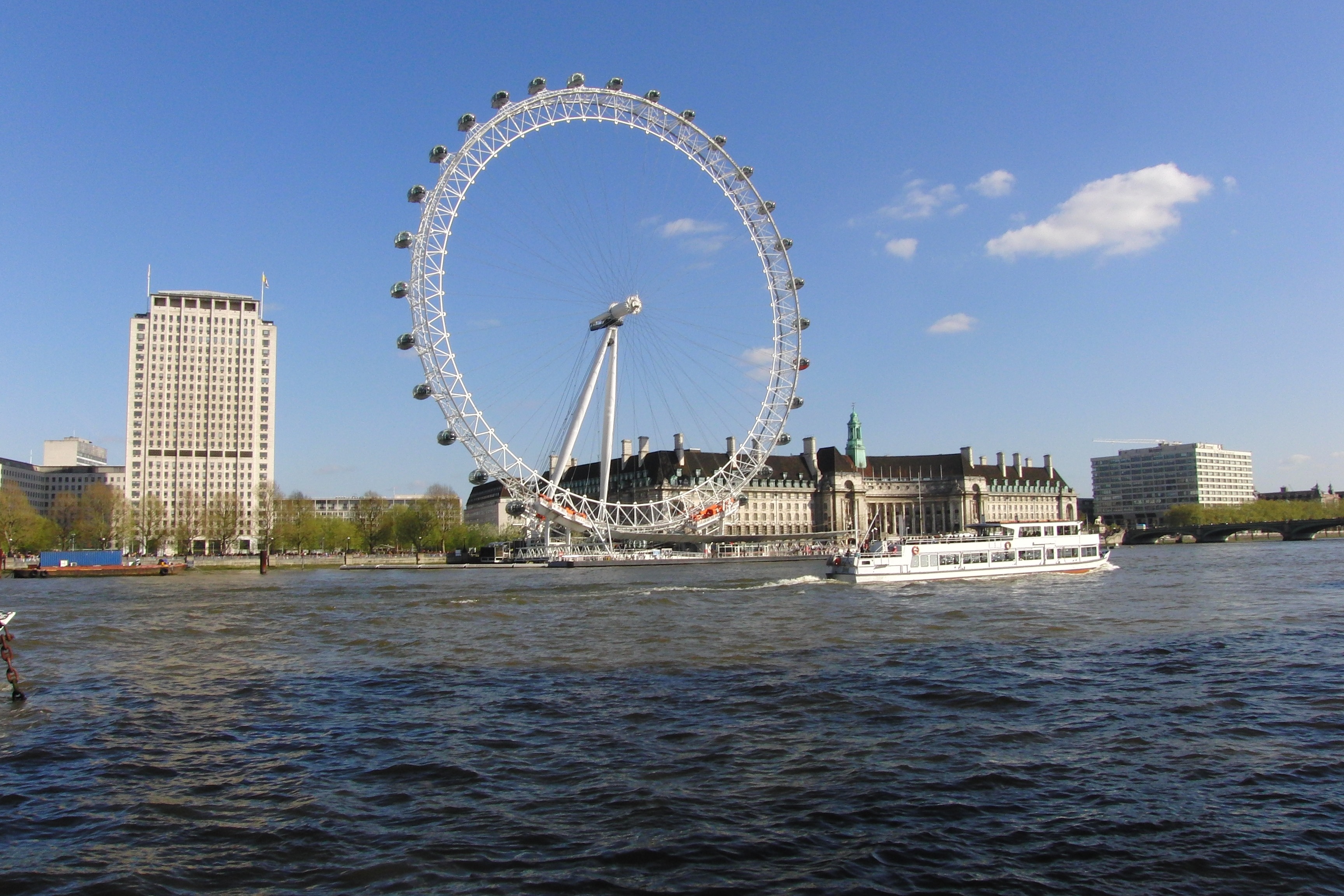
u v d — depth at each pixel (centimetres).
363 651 5653
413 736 3409
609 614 7600
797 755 3078
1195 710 3706
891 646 5428
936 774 2869
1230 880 2108
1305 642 5488
